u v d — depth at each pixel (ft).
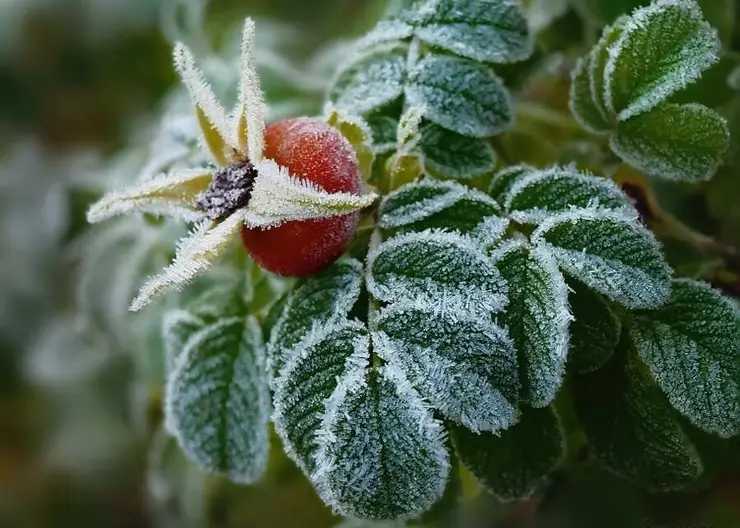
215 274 0.86
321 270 0.70
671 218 0.80
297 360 0.67
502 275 0.67
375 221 0.70
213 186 0.67
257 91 0.67
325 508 0.93
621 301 0.66
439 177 0.74
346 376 0.66
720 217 0.83
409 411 0.64
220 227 0.66
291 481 0.90
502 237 0.69
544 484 0.78
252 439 0.74
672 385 0.68
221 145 0.69
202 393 0.75
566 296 0.65
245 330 0.76
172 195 0.69
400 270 0.67
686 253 0.78
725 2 0.79
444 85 0.75
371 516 0.64
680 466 0.70
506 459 0.70
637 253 0.66
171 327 0.80
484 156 0.75
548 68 0.89
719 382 0.68
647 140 0.73
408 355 0.65
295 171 0.67
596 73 0.74
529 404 0.66
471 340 0.65
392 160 0.72
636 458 0.71
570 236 0.67
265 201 0.65
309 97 0.93
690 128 0.72
